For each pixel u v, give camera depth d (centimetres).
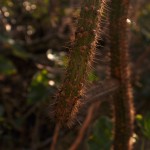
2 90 141
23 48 149
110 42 74
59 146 126
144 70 148
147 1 167
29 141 136
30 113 136
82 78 49
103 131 104
